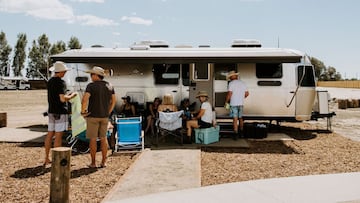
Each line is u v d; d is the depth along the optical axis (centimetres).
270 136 1093
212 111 1034
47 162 686
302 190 522
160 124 907
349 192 511
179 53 1065
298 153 831
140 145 891
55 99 664
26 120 1545
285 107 1123
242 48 1138
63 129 680
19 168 668
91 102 659
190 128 945
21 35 7625
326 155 808
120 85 1147
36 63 7419
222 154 816
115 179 601
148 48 1154
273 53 1029
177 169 659
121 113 1091
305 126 1388
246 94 1020
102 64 1147
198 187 550
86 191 534
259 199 482
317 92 1198
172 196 495
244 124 1107
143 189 538
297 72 1121
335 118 1736
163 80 1139
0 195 512
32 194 518
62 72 667
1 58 7450
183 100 1134
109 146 884
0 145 909
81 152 828
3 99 3209
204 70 1134
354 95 4053
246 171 659
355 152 844
